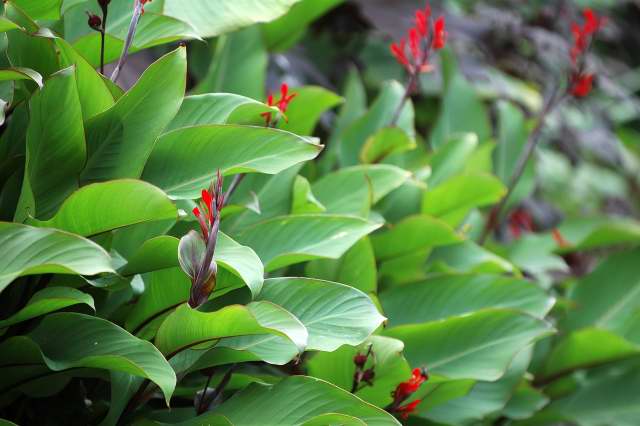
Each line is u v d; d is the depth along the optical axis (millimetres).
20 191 3301
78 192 3035
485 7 6562
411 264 4105
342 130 4449
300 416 3160
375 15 5223
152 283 3273
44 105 3133
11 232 2965
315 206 3695
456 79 4984
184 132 3270
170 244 3141
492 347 3725
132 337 3080
